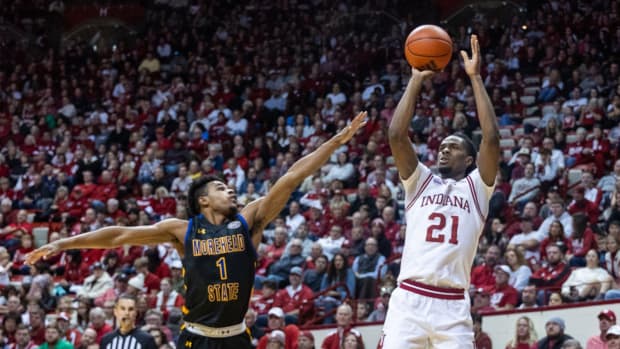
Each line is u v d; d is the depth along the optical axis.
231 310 6.09
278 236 16.56
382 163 18.53
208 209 6.29
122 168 21.52
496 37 25.27
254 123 23.62
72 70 28.50
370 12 28.22
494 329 12.45
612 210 15.01
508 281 13.29
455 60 23.58
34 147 24.03
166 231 6.25
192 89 25.89
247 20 29.56
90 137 24.00
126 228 6.20
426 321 6.12
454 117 20.41
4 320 13.86
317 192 18.66
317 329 13.10
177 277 14.94
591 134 19.34
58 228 20.05
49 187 21.48
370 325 12.94
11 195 21.83
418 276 6.20
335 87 23.58
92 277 16.17
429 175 6.48
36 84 27.53
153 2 30.69
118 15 30.52
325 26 28.55
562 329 11.40
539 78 23.25
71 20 30.69
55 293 16.36
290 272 15.02
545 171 17.64
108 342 9.73
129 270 16.36
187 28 29.98
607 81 21.94
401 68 24.69
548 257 13.59
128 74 27.61
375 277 14.64
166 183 20.84
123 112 25.52
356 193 18.48
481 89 6.50
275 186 6.31
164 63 28.50
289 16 29.23
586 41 23.59
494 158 6.36
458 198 6.35
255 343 12.45
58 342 12.80
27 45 30.52
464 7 27.44
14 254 18.75
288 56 27.12
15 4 31.02
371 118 21.27
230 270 6.09
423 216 6.35
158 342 11.92
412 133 20.64
